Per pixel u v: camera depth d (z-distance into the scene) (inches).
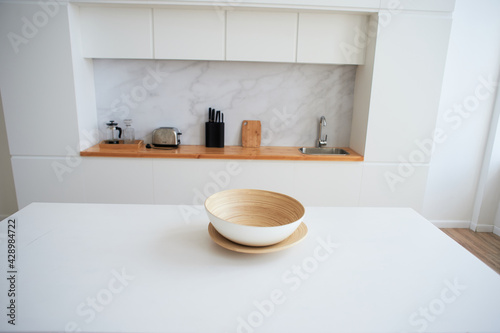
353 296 34.0
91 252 41.4
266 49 100.2
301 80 113.9
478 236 117.8
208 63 111.4
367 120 100.7
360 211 56.9
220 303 32.5
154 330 28.8
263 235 38.3
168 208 55.9
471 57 110.3
